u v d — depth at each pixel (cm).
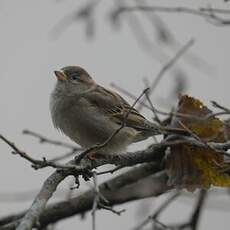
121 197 1252
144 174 1238
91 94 1257
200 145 967
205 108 1050
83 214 1233
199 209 1217
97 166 1041
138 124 1193
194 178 1055
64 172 900
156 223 1172
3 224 1225
